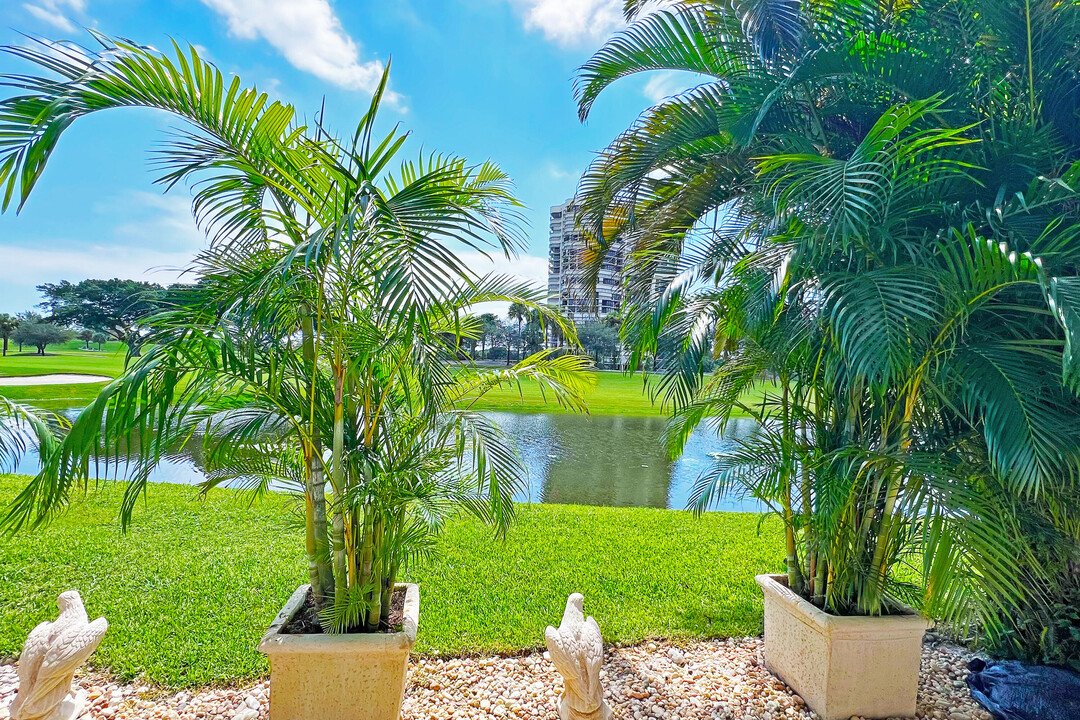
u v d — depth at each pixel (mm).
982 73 2109
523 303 2430
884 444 2123
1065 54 2033
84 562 3688
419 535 2242
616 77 2963
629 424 13992
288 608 2223
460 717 2244
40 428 2291
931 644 2857
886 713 2236
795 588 2547
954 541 1811
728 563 4055
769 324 2166
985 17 2055
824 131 2488
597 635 1962
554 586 3561
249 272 1940
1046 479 1737
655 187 3223
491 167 2279
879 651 2203
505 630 2926
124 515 1905
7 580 3377
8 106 1474
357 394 2219
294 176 1963
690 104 2799
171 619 2922
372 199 1726
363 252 1886
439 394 2039
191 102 1729
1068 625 2346
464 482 2273
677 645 2846
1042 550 2248
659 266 2621
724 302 2346
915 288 1771
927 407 2143
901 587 2332
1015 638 2504
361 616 2164
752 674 2576
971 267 1724
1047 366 1854
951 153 2025
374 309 1973
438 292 1677
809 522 2332
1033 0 1934
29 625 2850
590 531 4777
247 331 1848
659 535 4719
